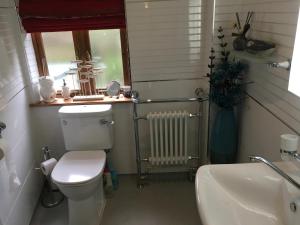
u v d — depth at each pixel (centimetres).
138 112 243
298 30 130
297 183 98
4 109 186
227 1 200
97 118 220
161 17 213
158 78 232
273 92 155
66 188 185
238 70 196
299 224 98
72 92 250
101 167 202
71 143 229
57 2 211
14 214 188
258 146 181
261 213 116
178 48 222
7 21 205
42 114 242
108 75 246
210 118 237
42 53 237
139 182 252
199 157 256
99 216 215
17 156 202
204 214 101
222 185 126
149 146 254
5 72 193
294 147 109
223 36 205
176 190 244
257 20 175
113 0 211
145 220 212
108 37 232
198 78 232
